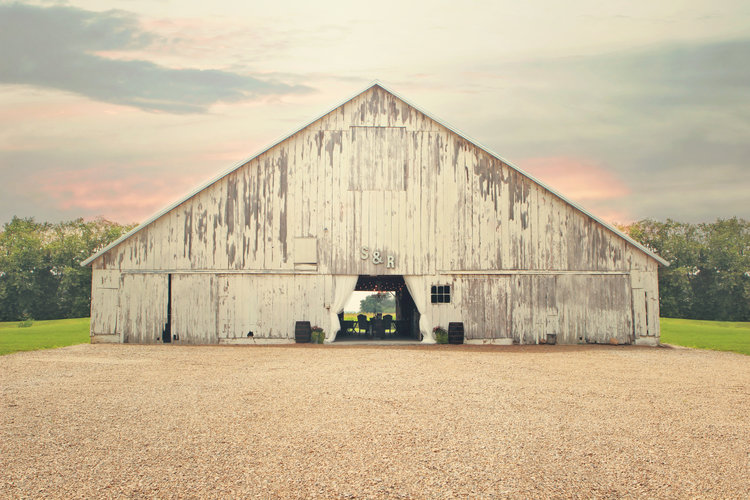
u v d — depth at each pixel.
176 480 5.86
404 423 8.14
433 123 21.41
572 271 21.14
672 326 41.25
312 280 20.88
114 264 20.88
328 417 8.45
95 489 5.62
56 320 54.28
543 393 10.62
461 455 6.71
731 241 60.16
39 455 6.62
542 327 20.97
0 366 14.04
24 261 57.50
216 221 20.95
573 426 8.11
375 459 6.54
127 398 9.82
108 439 7.27
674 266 60.25
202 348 18.91
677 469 6.37
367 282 27.34
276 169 21.12
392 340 22.14
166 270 20.81
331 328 20.78
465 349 18.89
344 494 5.54
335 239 20.98
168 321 20.81
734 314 59.25
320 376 12.35
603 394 10.63
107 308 20.78
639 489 5.78
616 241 21.28
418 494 5.57
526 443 7.23
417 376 12.46
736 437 7.69
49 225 63.03
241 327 20.67
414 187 21.20
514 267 21.06
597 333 21.02
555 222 21.22
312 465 6.32
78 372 12.98
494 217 21.19
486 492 5.63
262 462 6.41
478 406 9.33
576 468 6.34
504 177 21.28
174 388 10.80
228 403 9.41
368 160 21.23
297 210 21.03
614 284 21.16
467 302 20.97
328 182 21.14
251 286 20.80
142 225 20.69
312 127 21.30
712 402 10.05
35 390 10.60
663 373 13.57
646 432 7.86
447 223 21.16
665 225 62.84
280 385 11.17
